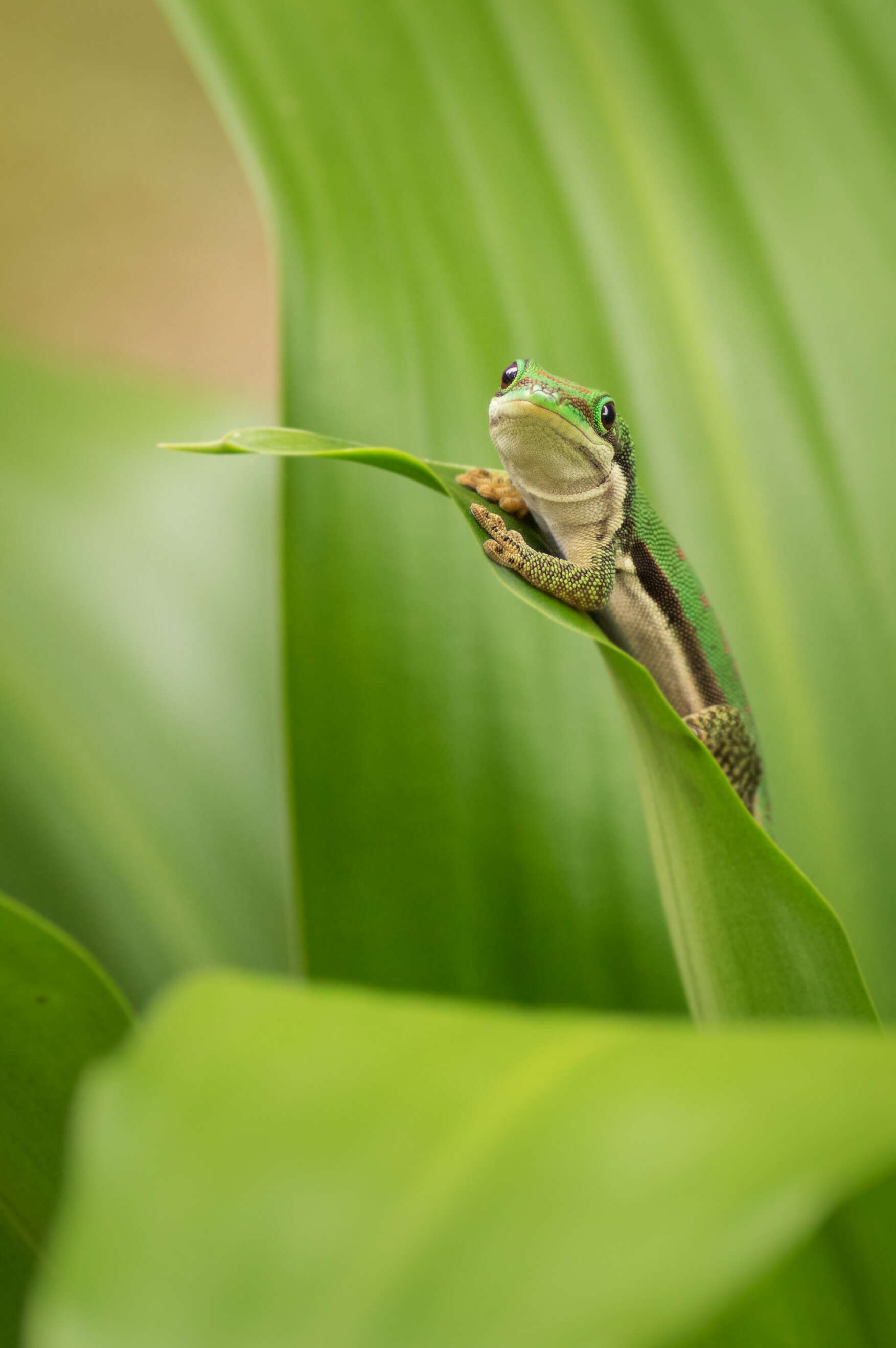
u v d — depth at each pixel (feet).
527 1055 0.55
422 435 1.20
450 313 1.22
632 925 1.18
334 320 1.21
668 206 1.26
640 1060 0.54
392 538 1.19
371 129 1.23
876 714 1.23
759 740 1.22
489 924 1.17
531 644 1.20
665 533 1.22
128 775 1.26
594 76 1.27
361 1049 0.55
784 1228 0.43
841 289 1.26
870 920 1.21
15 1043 1.06
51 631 1.28
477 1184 0.47
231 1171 0.47
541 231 1.24
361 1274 0.44
